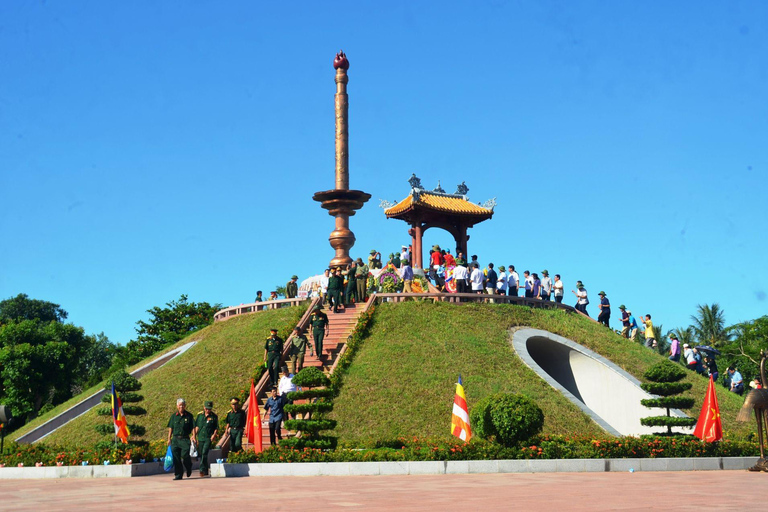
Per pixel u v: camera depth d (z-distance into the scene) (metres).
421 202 47.78
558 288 44.97
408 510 12.71
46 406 68.00
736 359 65.44
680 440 25.95
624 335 44.88
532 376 33.72
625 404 36.25
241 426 24.58
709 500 14.20
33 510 13.55
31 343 76.56
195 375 36.53
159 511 13.12
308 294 47.38
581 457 24.23
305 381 25.58
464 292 42.38
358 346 35.81
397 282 42.62
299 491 16.89
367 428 29.56
